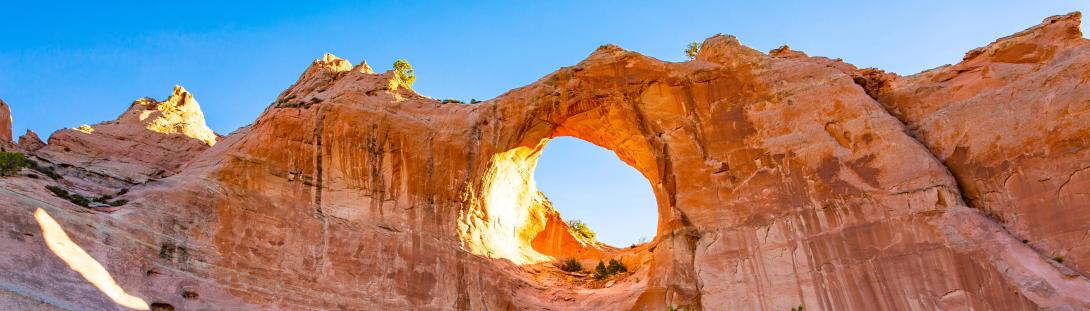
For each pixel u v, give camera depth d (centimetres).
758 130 2894
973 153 2595
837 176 2653
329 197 2766
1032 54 2719
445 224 2847
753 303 2523
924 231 2380
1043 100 2539
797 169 2738
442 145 2977
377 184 2858
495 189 3153
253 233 2514
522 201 3466
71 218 2148
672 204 2928
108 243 2177
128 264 2169
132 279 2138
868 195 2552
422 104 3147
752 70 3027
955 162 2617
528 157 3294
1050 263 2177
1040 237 2339
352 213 2753
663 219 3003
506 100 3130
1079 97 2472
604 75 3167
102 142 3158
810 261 2520
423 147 2970
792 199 2683
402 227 2770
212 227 2452
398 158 2934
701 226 2778
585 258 3728
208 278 2312
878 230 2461
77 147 3066
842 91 2830
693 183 2894
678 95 3084
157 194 2445
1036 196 2406
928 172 2508
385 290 2567
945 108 2764
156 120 3462
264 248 2492
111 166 2981
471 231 2930
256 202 2606
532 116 3108
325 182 2797
